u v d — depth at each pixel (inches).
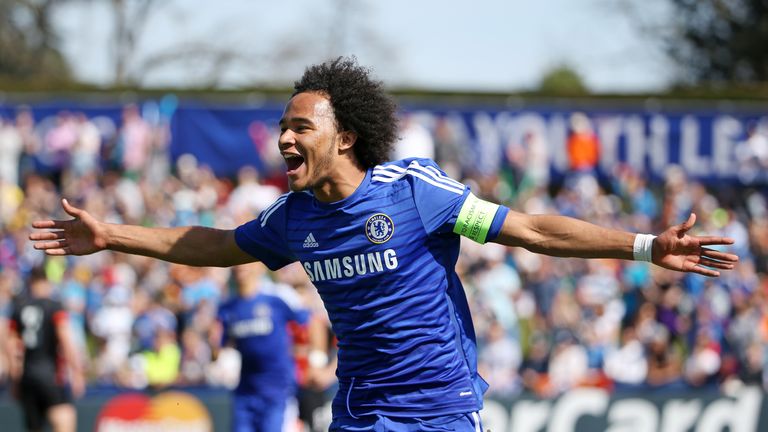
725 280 2301.9
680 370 2110.0
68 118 2854.3
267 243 713.6
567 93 3068.4
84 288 2194.9
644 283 2293.3
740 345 2075.5
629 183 2908.5
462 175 2903.5
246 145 2933.1
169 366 1872.5
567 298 2208.4
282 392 1443.2
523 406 1592.0
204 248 724.7
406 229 669.9
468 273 2313.0
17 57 5319.9
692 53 5132.9
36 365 1533.0
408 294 677.3
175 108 2910.9
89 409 1583.4
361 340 693.3
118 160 2829.7
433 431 684.7
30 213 2593.5
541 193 2822.3
